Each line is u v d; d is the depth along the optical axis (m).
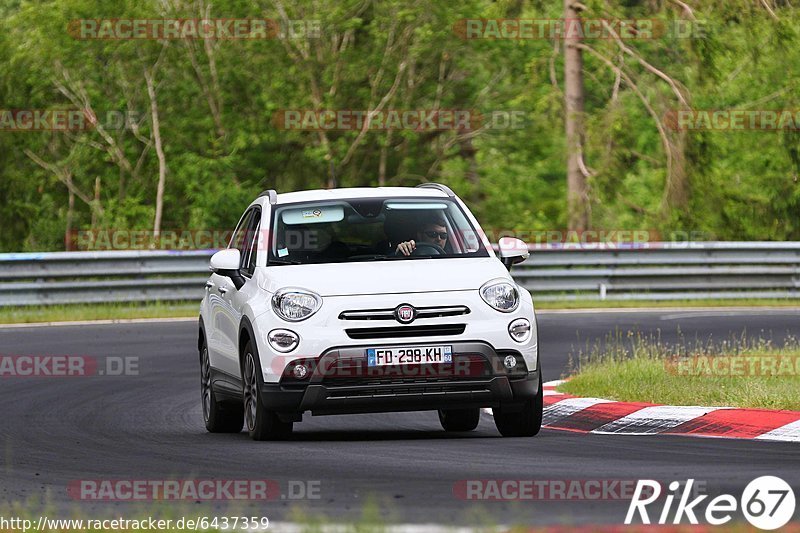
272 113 124.69
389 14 123.12
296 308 31.94
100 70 126.12
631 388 39.69
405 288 31.97
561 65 126.44
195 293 80.69
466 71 128.88
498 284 32.50
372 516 21.12
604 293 84.69
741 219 120.62
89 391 46.59
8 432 36.69
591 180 105.38
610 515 21.84
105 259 77.75
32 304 74.88
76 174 133.50
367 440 33.25
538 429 33.06
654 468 26.78
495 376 31.61
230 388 35.25
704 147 108.00
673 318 72.06
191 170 122.12
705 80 105.00
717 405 36.69
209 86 127.19
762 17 102.94
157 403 43.44
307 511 22.70
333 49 125.44
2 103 128.12
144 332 66.19
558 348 58.06
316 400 31.44
